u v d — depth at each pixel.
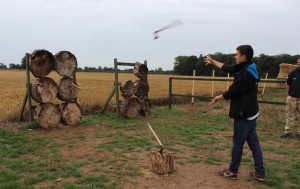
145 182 4.50
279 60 50.84
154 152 4.86
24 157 5.68
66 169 4.96
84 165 5.24
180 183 4.50
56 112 8.55
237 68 4.52
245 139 4.59
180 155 6.05
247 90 4.39
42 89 8.23
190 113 11.84
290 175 4.90
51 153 5.93
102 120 10.02
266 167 5.29
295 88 7.73
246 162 5.66
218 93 22.58
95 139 7.32
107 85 27.59
